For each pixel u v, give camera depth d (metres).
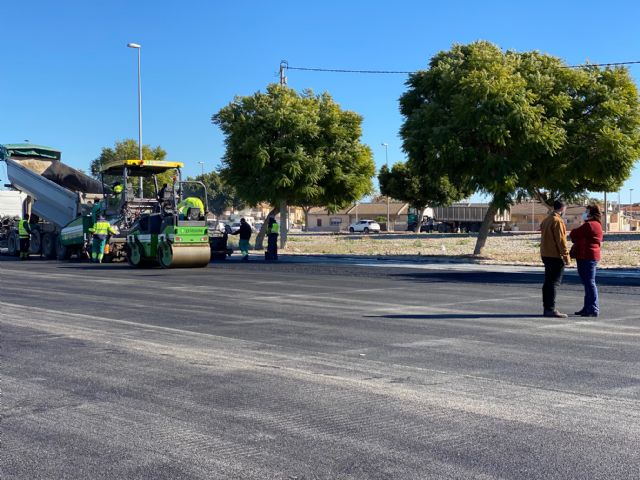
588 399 6.61
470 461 4.98
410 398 6.64
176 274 20.98
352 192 34.41
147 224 23.88
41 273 21.47
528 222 104.50
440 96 26.88
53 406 6.38
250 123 32.50
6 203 37.00
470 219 85.44
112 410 6.25
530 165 24.88
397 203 120.62
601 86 25.70
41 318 11.77
